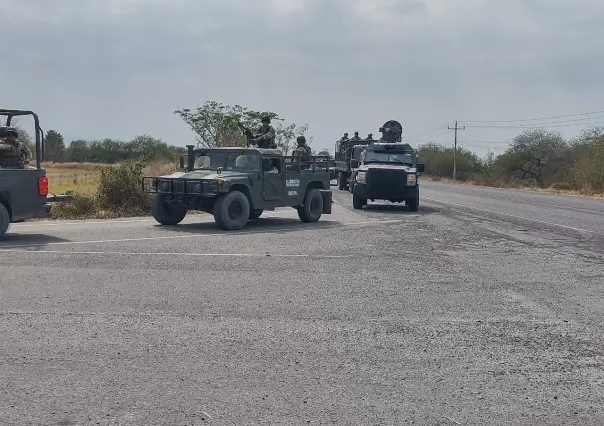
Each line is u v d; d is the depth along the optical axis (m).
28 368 5.94
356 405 5.25
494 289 9.84
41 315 7.72
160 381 5.69
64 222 18.28
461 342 7.01
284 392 5.49
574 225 20.17
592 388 5.72
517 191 47.44
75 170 51.00
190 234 15.61
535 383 5.82
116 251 12.58
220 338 6.97
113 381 5.66
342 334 7.22
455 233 17.22
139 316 7.79
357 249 13.75
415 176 24.34
